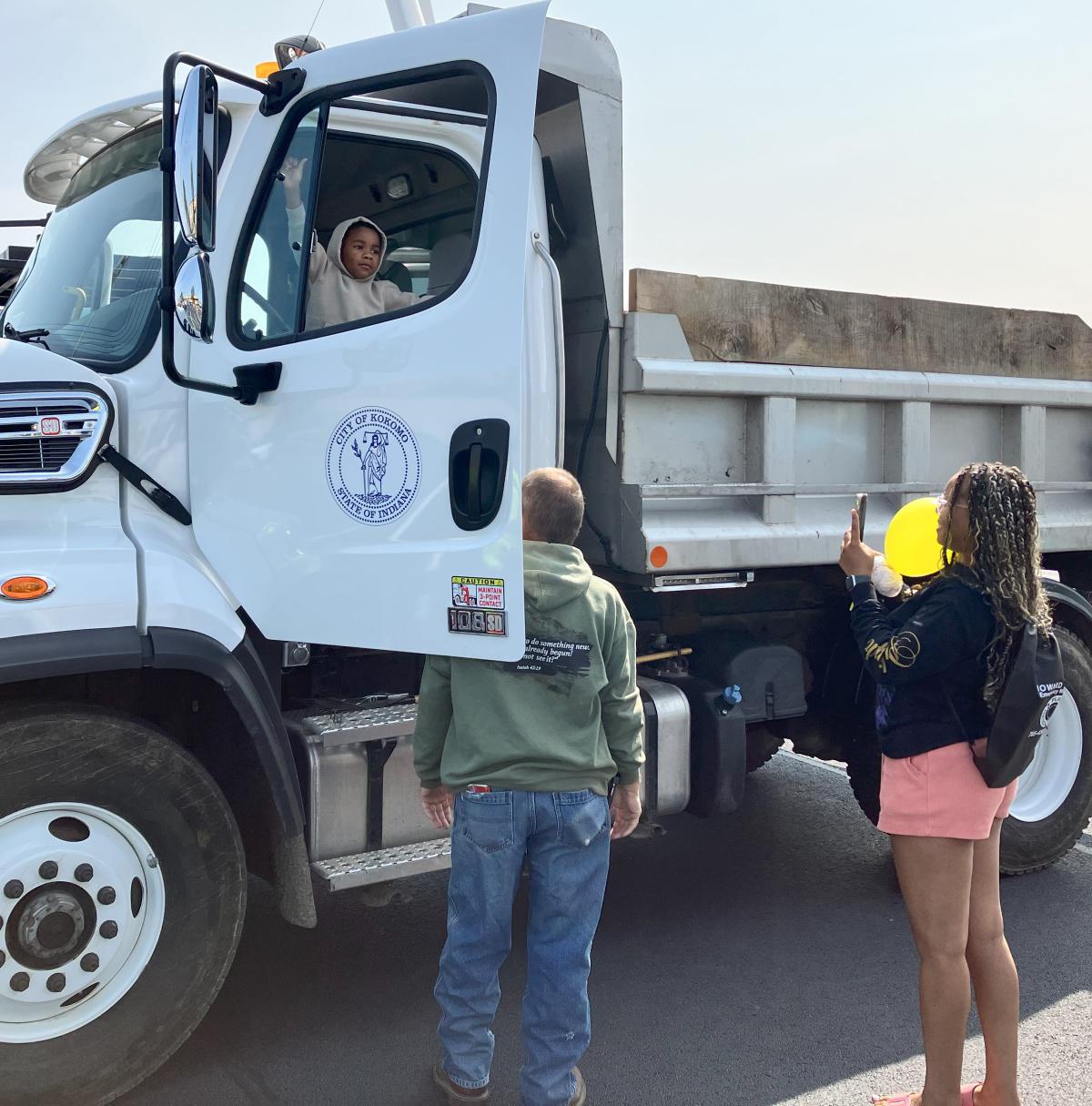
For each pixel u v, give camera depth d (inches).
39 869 115.3
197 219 106.3
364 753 140.1
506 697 112.2
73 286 142.8
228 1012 150.0
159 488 130.0
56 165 165.5
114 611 118.3
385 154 146.0
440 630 118.0
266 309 133.3
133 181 142.4
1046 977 163.0
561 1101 113.2
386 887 141.6
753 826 232.2
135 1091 130.3
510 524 113.7
